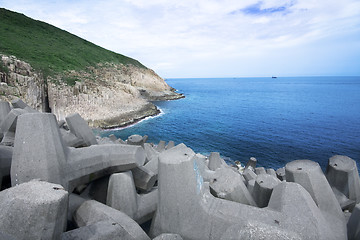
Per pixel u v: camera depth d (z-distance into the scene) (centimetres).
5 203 291
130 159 530
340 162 582
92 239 346
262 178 540
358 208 420
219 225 380
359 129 3806
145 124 4375
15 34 6303
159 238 360
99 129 3925
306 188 470
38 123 424
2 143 646
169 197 413
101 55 8231
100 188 540
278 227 331
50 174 415
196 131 3812
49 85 4081
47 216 281
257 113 5619
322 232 349
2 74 3441
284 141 3161
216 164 1130
